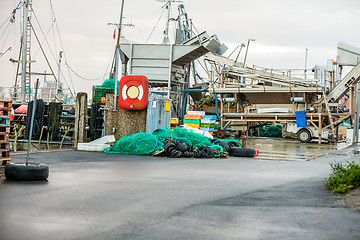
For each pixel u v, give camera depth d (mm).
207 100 33438
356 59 30594
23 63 32500
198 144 15711
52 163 11664
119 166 11430
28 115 20188
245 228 5051
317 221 5461
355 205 6449
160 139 16031
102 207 5961
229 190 7777
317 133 27938
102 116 19516
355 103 27484
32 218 5211
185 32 43406
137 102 18406
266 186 8367
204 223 5242
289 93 28828
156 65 28781
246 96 30141
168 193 7273
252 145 23844
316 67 31859
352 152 19672
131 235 4617
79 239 4422
